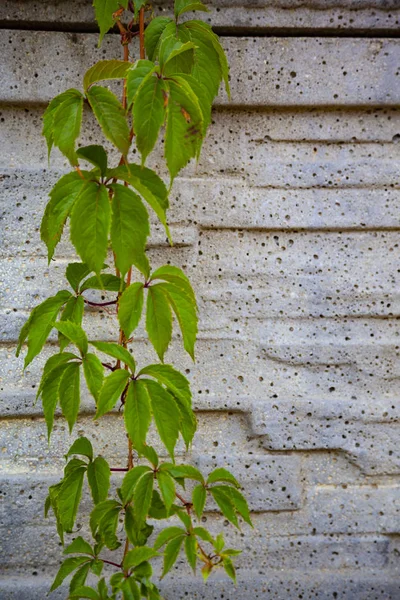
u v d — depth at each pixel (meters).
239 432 1.39
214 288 1.37
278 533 1.41
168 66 1.16
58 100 1.09
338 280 1.38
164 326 1.12
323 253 1.37
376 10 1.31
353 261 1.38
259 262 1.37
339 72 1.33
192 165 1.35
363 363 1.39
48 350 1.36
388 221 1.37
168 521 1.39
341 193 1.36
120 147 1.06
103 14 1.13
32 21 1.29
